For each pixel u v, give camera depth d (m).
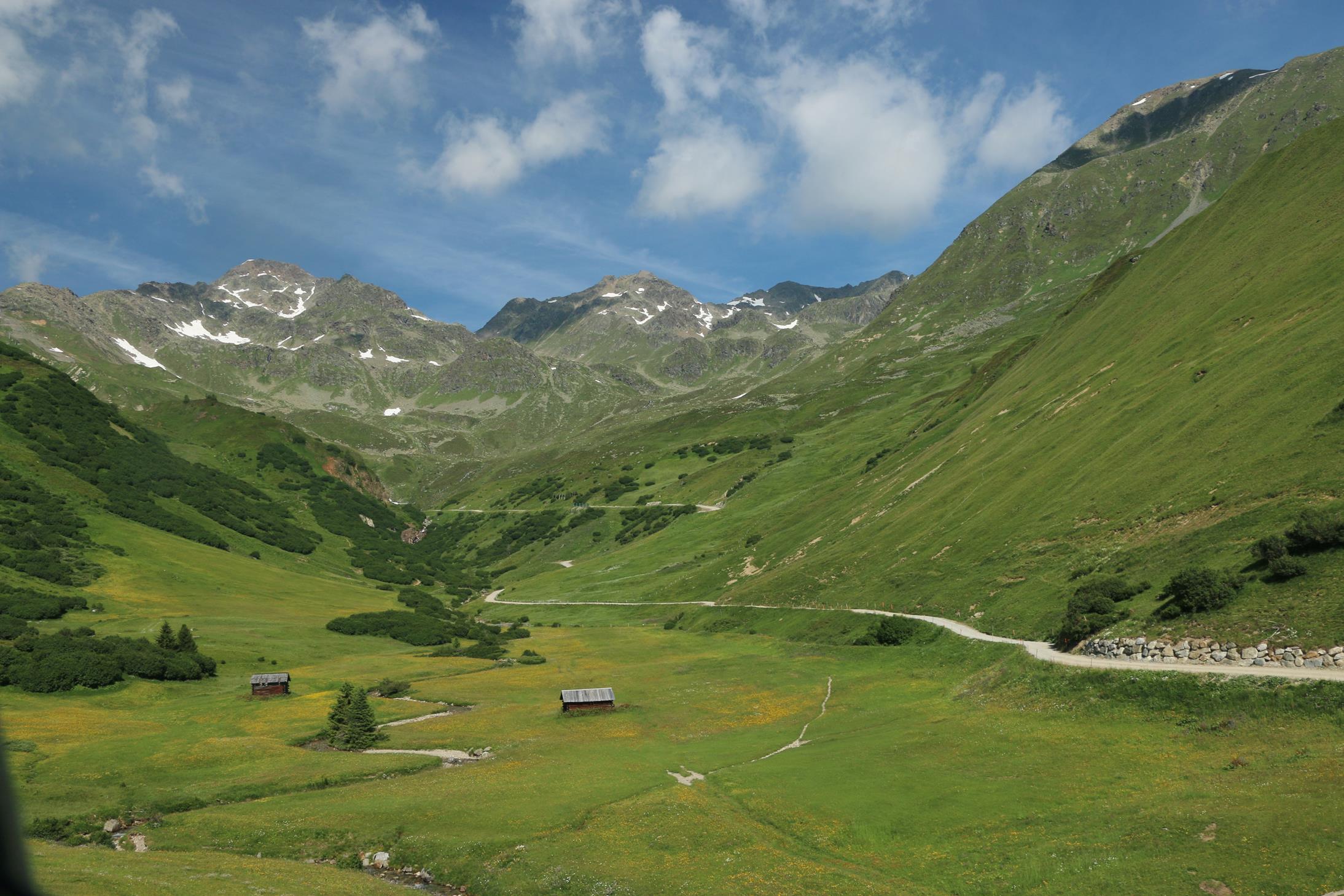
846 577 133.62
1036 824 45.03
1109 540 87.88
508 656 135.50
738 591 160.88
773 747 70.31
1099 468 104.62
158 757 72.00
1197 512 79.69
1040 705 64.12
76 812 59.25
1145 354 124.44
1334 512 62.56
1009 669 73.50
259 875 49.00
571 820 55.91
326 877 49.50
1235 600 62.16
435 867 52.09
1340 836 34.81
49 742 74.38
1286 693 48.97
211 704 93.19
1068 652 72.69
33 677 89.31
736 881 44.78
